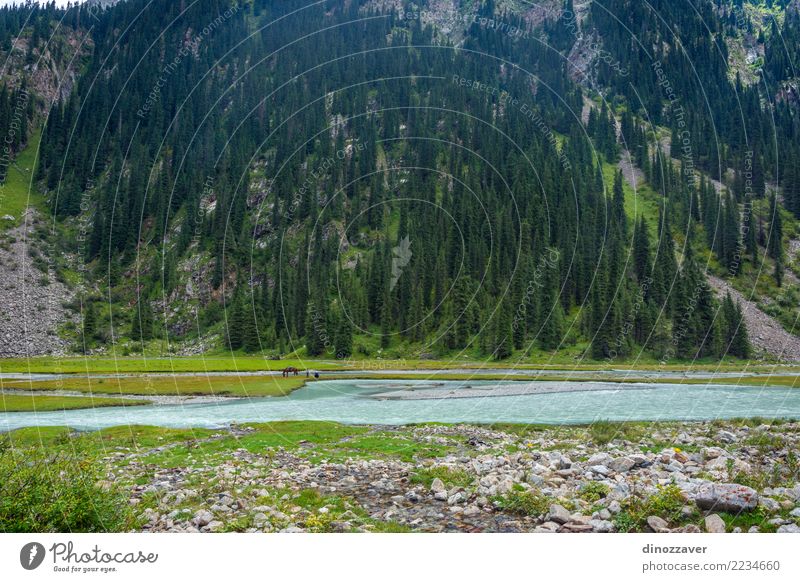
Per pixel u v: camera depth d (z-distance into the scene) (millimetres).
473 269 115625
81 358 111875
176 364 91812
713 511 10195
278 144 179625
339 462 18375
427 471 15820
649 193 150875
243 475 15883
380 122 184875
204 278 144875
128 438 26641
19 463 10992
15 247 151750
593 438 22188
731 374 73688
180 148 183000
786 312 115438
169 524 11062
